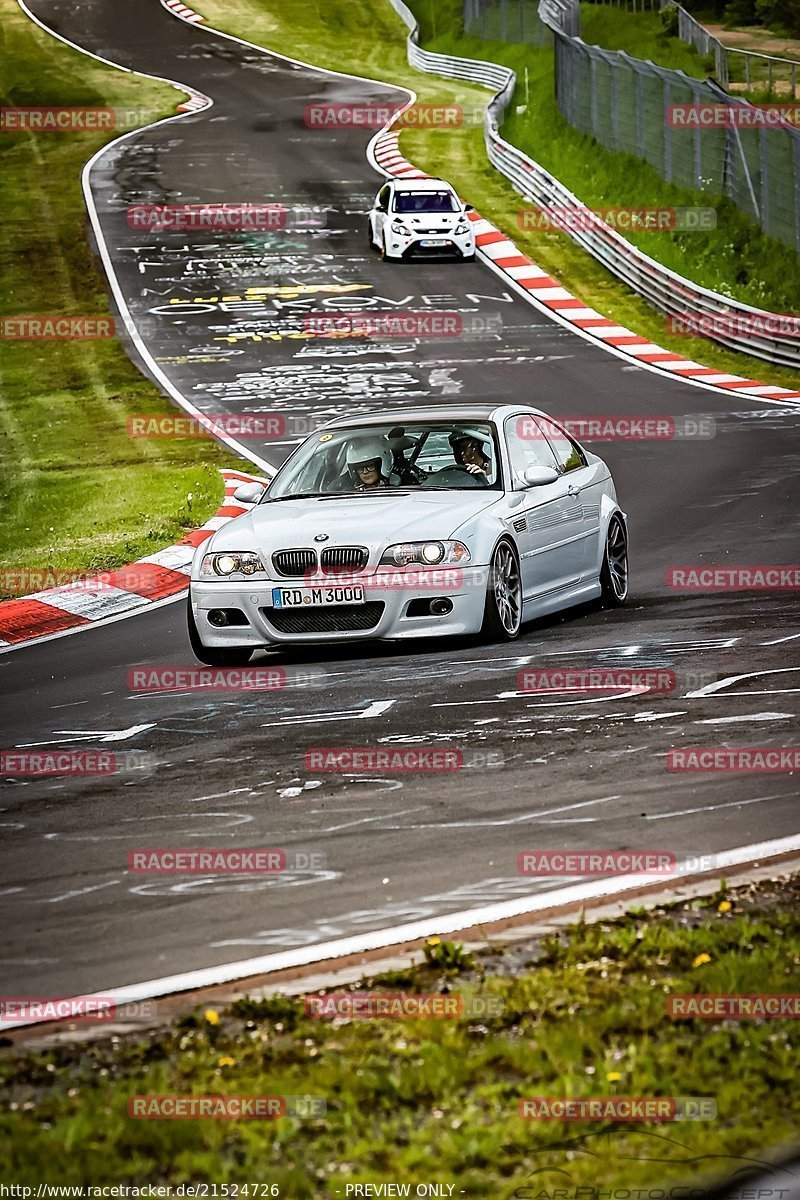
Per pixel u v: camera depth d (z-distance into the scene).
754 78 113.25
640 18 139.62
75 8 189.88
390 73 158.88
